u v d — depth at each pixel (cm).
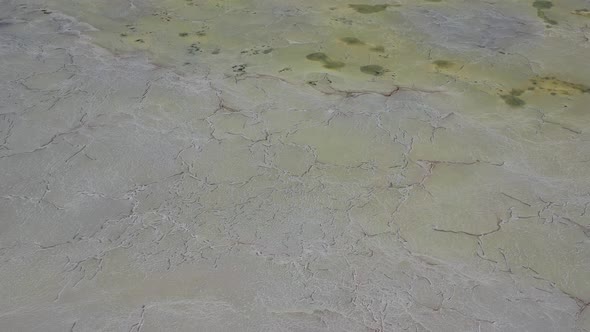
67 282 170
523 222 192
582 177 212
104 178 209
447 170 215
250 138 230
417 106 250
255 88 261
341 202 200
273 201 200
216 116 243
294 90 260
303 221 192
